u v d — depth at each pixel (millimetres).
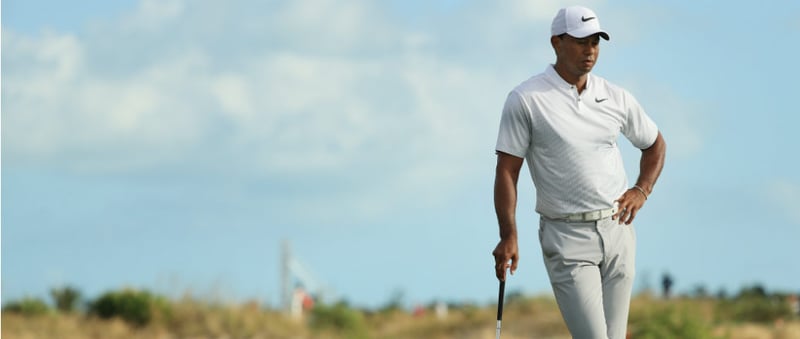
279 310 72062
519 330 68688
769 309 72125
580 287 17500
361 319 75438
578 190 17391
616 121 17562
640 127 17859
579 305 17500
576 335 17688
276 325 67312
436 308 84750
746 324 63031
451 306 85500
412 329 77125
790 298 77938
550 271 17844
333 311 73938
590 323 17484
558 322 68188
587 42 17156
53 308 66375
